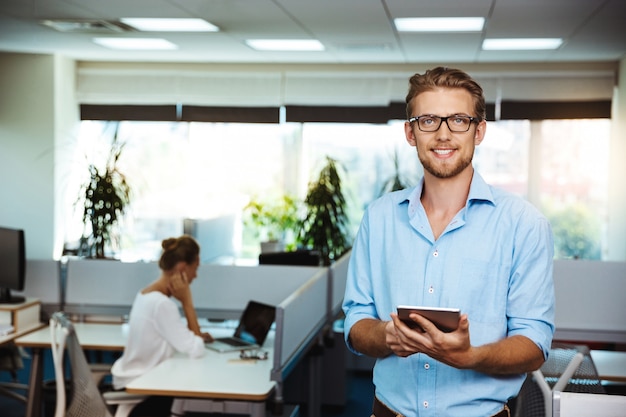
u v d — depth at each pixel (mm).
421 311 1452
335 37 6645
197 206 8812
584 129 8047
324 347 5059
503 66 8031
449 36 6445
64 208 8344
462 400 1645
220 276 5043
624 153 7285
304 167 8617
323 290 4836
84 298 5109
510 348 1538
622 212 7289
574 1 4977
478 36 6422
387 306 1736
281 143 8664
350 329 1749
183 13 5723
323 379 5574
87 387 3553
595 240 8078
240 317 4988
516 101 8031
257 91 8477
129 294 5082
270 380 3666
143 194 8828
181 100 8578
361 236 1829
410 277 1688
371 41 6805
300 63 8414
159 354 4105
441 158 1604
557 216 8148
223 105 8539
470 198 1655
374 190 8453
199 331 4488
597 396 1614
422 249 1689
